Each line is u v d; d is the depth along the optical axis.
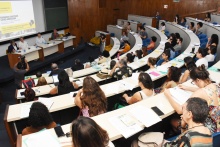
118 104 3.39
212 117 2.11
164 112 2.34
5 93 6.06
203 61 4.47
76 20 11.50
